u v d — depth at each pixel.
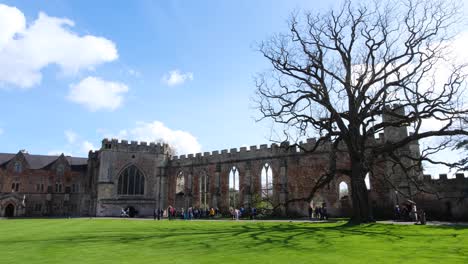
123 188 56.72
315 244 13.89
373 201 35.56
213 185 51.12
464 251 11.86
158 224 29.22
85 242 15.62
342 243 14.13
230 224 27.59
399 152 34.62
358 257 10.93
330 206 39.19
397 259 10.52
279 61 27.62
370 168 24.36
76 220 40.38
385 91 24.44
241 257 11.09
